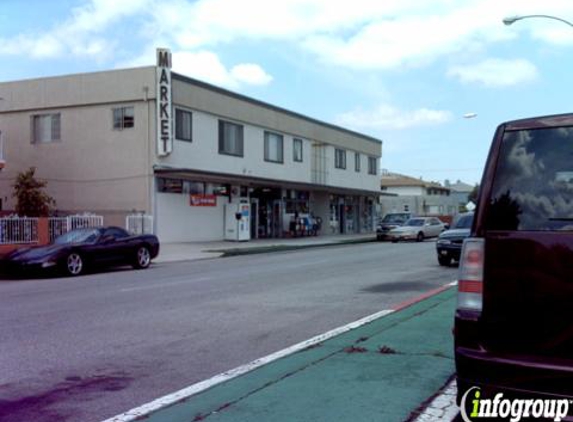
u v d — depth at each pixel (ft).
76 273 55.93
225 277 51.03
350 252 82.89
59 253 54.49
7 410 17.13
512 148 12.65
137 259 61.98
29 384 19.65
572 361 11.44
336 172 144.46
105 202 88.69
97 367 21.70
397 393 17.42
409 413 15.78
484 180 12.87
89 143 89.71
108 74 88.38
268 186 115.55
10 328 28.94
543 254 11.83
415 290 41.09
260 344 25.02
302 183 113.70
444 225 120.47
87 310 34.12
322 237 125.59
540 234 11.91
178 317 31.48
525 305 11.96
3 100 95.30
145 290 42.88
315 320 30.19
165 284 46.55
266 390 18.04
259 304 35.58
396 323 27.81
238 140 106.22
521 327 11.99
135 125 86.84
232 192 104.47
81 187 90.12
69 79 90.94
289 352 23.03
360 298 37.55
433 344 23.29
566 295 11.54
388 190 293.84
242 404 16.84
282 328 28.32
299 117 126.00
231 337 26.45
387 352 22.17
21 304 37.06
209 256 76.18
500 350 12.19
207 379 19.89
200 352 23.76
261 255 79.97
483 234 12.61
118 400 17.90
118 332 27.76
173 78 88.89
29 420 16.31
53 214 84.64
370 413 15.81
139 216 82.02
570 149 12.07
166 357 23.04
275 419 15.53
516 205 12.34
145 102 86.12
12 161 94.63
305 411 16.07
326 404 16.60
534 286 11.88
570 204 11.83
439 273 52.19
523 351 11.96
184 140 92.02
